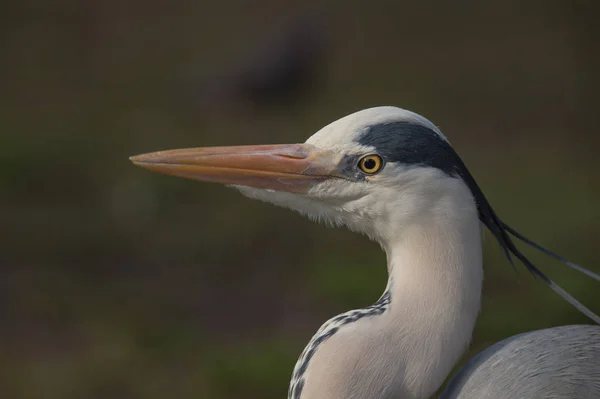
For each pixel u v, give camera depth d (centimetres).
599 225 1148
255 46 1888
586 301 932
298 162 424
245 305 978
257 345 882
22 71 1880
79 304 974
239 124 1650
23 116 1619
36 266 1062
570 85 1788
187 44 2050
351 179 418
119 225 1187
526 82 1814
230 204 1266
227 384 813
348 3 2288
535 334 429
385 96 1777
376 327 398
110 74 1888
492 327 884
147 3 2291
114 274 1053
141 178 1338
